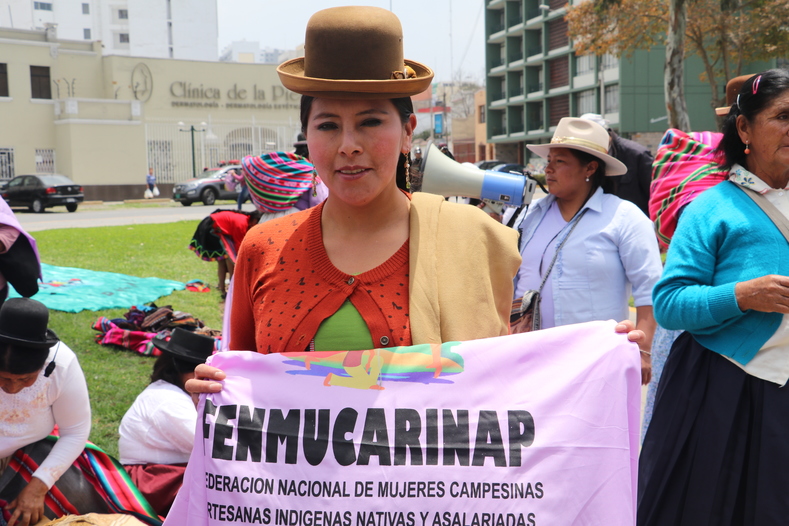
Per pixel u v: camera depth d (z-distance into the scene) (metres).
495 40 55.50
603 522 1.73
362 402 1.75
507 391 1.78
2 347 2.95
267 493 1.72
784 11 22.27
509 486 1.72
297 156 5.82
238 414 1.78
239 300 1.96
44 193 26.11
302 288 1.80
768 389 2.41
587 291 3.43
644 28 23.84
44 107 35.97
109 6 79.81
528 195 4.03
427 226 1.80
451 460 1.73
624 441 1.80
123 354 6.38
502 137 55.47
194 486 1.77
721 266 2.52
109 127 35.50
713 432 2.48
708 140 3.38
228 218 8.51
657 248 3.45
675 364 2.64
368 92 1.63
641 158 4.86
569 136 3.49
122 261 12.34
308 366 1.78
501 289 1.85
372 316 1.76
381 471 1.72
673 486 2.58
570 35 25.64
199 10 76.38
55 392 3.14
